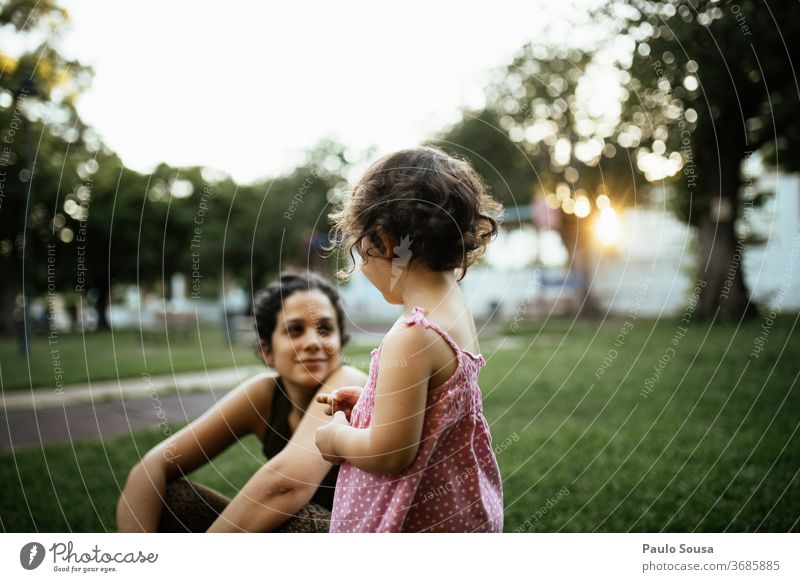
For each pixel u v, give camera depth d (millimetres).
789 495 2695
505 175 14445
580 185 13117
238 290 26516
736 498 2730
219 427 2096
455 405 1345
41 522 2828
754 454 3281
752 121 10789
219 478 3580
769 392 4730
